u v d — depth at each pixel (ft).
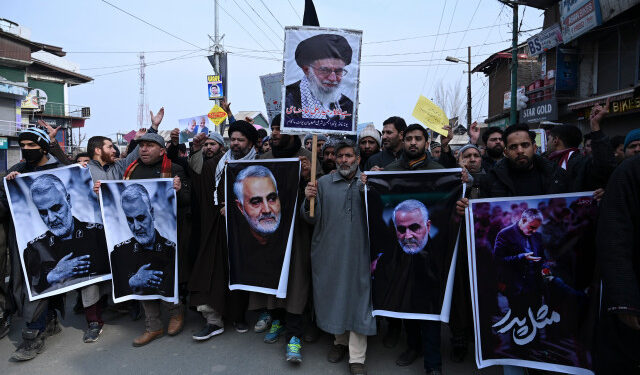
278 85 24.54
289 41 12.04
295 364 11.79
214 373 11.35
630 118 40.63
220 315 13.74
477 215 10.06
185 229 14.35
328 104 12.02
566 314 9.30
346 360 12.14
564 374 9.83
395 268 11.14
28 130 13.52
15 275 12.64
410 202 11.12
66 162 16.44
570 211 9.41
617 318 7.55
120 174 16.22
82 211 13.82
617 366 7.58
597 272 8.98
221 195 13.57
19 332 14.73
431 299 10.78
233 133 13.84
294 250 12.60
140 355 12.49
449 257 10.69
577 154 12.57
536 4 56.39
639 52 40.93
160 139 14.47
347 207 11.66
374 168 12.75
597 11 41.65
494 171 10.80
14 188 13.07
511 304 9.75
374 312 11.13
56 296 13.93
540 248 9.61
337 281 11.47
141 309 16.93
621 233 7.21
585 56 49.37
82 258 13.62
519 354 9.64
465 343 11.97
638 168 7.24
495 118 82.38
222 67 63.31
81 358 12.38
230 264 13.12
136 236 13.69
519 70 77.97
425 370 11.02
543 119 54.60
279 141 14.75
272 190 12.89
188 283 13.39
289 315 12.05
